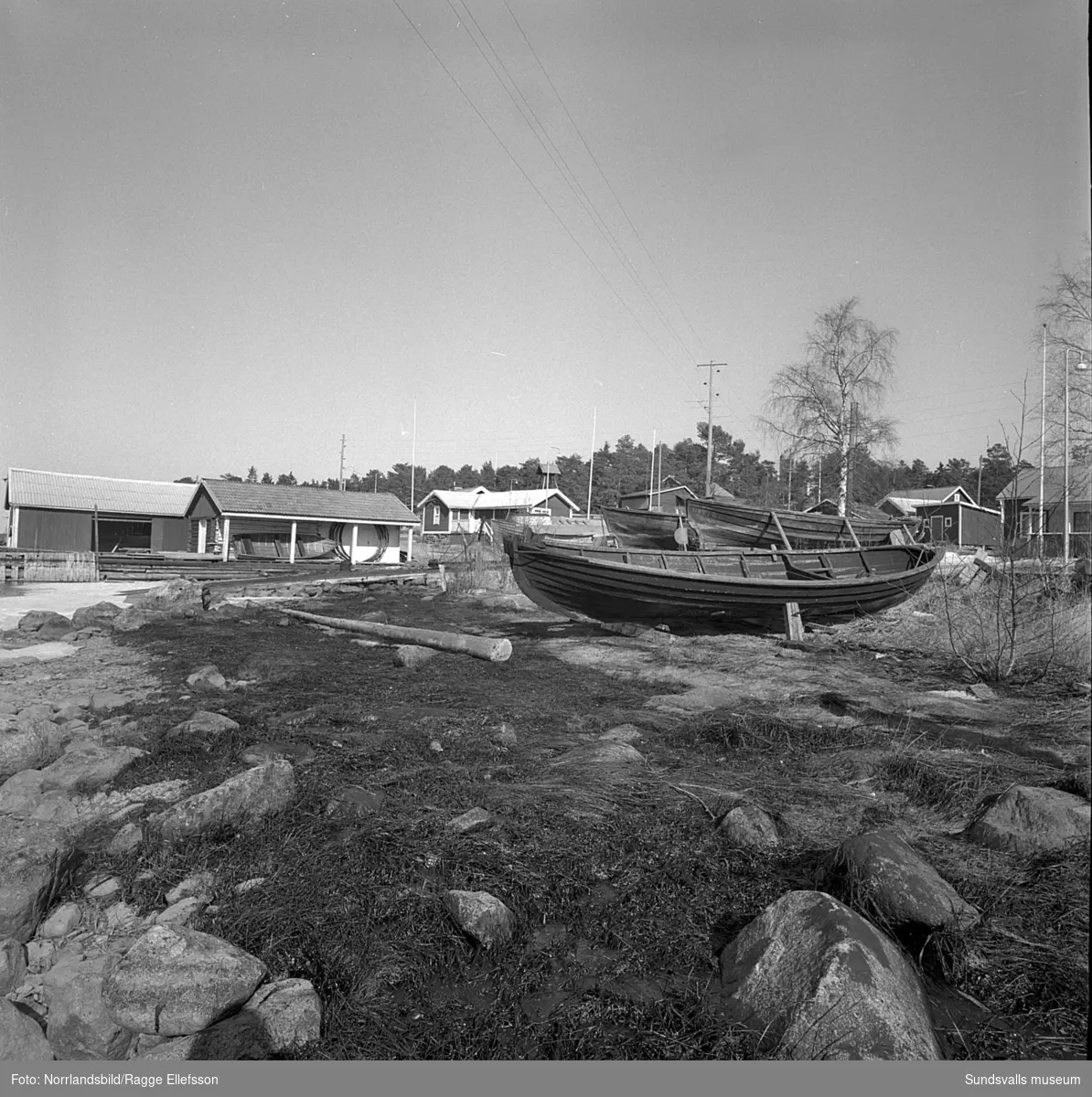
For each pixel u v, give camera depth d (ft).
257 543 124.47
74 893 12.68
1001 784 17.39
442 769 18.88
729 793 16.87
